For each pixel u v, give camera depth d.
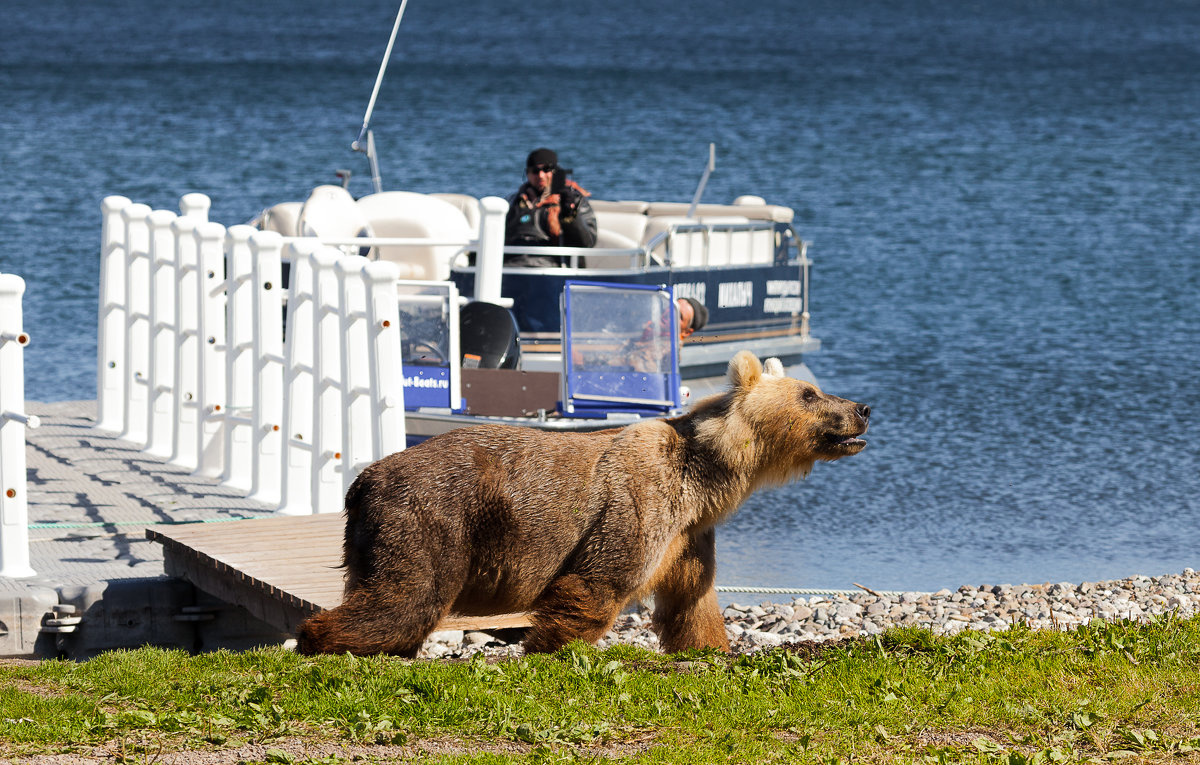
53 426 60.97
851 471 66.81
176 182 154.00
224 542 38.25
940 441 71.56
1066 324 101.44
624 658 29.30
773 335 73.06
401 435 43.78
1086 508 60.69
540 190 65.00
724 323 69.06
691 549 31.16
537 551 29.23
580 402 52.03
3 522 38.69
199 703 25.25
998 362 89.50
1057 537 56.59
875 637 30.55
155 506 46.97
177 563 38.88
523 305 61.78
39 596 37.09
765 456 30.08
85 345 88.94
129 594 37.97
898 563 53.22
